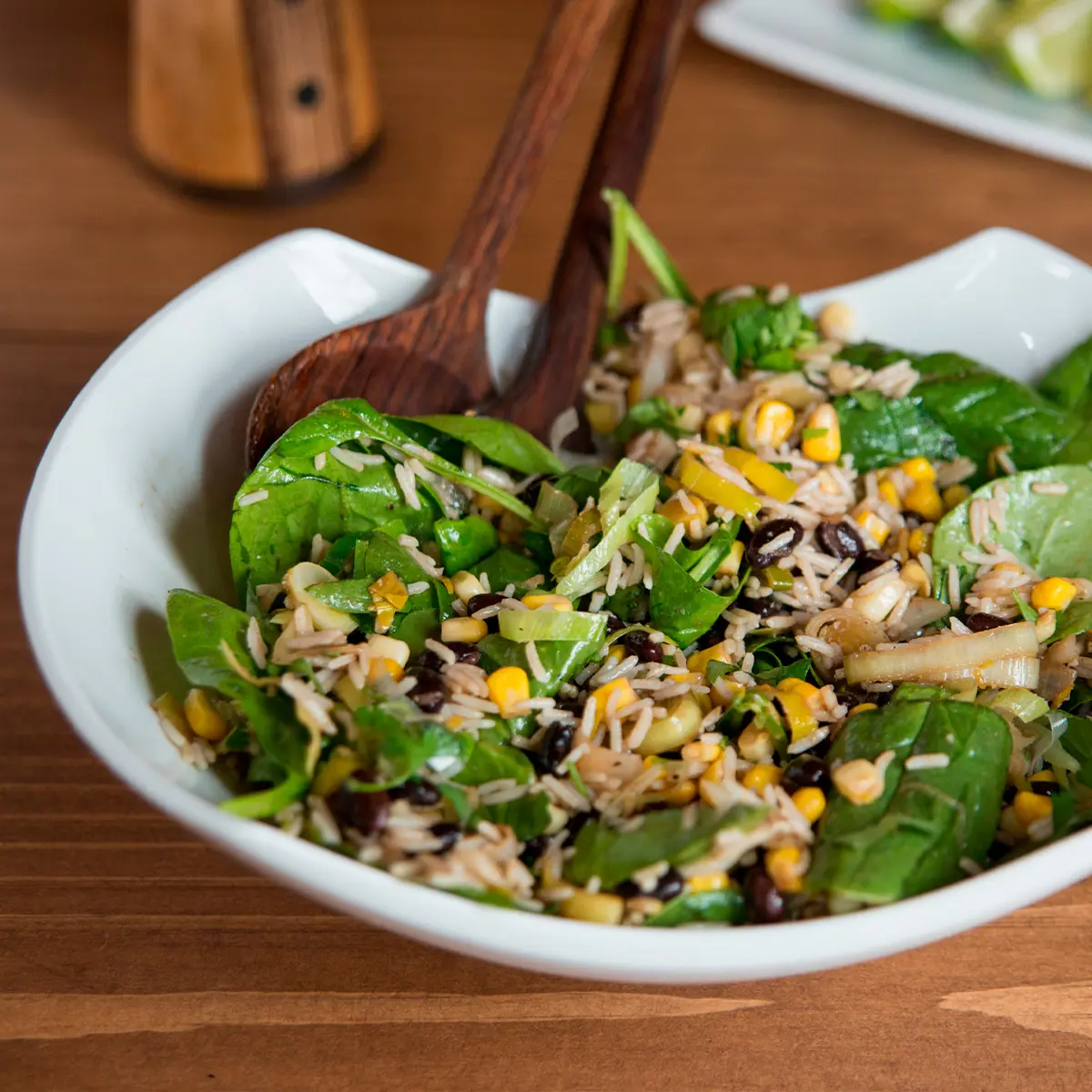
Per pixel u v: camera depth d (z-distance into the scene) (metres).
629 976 0.46
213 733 0.49
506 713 0.50
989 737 0.49
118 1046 0.49
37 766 0.54
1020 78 0.73
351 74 0.70
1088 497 0.55
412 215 0.71
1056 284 0.58
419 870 0.47
